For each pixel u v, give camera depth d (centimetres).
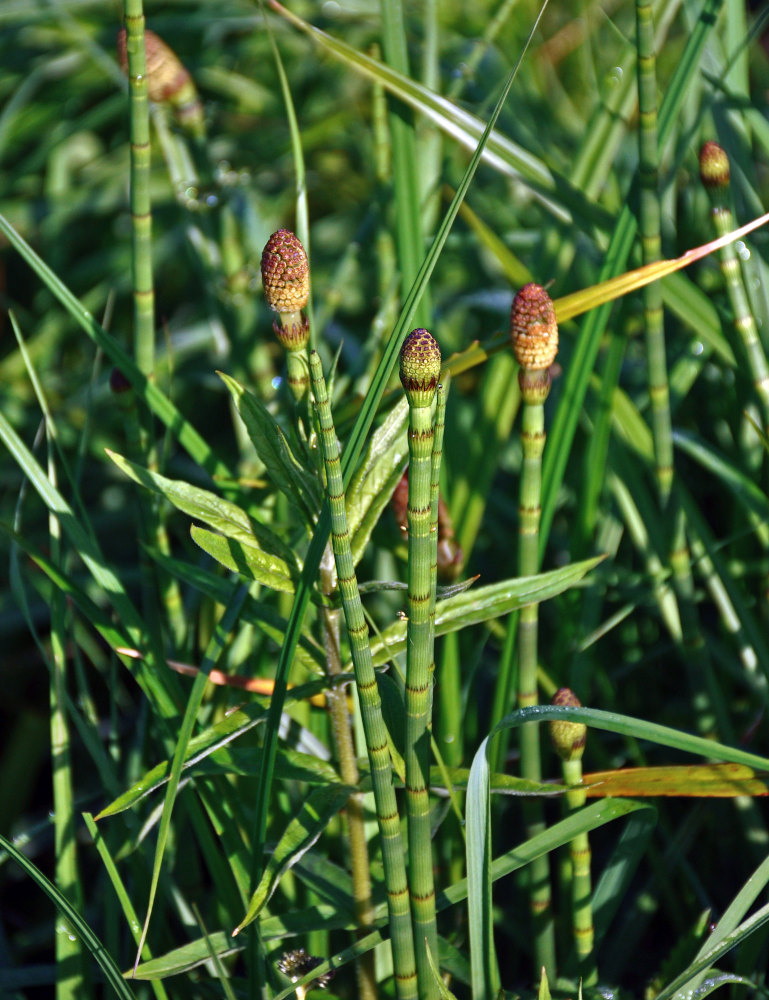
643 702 88
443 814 74
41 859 91
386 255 90
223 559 71
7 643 100
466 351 78
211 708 80
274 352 106
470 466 86
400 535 84
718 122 86
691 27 87
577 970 76
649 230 79
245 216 105
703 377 92
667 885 80
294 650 71
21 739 93
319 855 75
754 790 73
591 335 79
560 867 81
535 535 76
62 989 76
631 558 90
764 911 72
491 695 89
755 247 83
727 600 83
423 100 81
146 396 78
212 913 81
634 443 82
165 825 70
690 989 73
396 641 72
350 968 78
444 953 73
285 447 71
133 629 77
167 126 90
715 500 94
